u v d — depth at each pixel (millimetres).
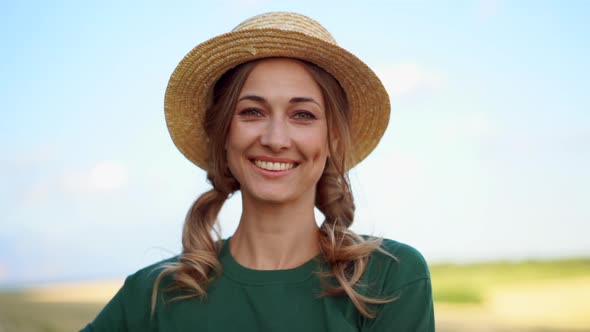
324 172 2092
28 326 7328
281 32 1833
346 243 1956
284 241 1946
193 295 1960
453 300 9117
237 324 1892
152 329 2021
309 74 1896
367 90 2061
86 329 2084
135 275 2121
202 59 1975
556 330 7484
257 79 1871
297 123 1871
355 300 1835
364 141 2211
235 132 1890
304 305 1863
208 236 2084
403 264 1928
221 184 2113
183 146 2227
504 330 7559
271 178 1867
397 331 1865
